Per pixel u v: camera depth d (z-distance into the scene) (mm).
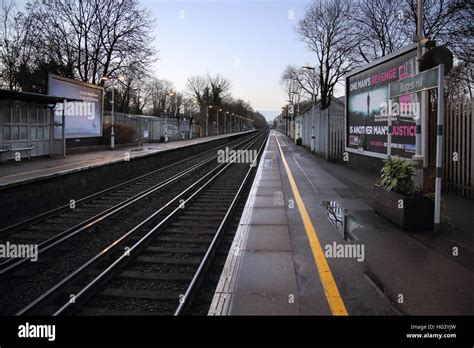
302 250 6211
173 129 51719
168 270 6566
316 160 23969
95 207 11883
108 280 6012
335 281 4902
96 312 4973
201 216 10523
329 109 22625
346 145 19125
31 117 18109
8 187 10516
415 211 6992
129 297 5438
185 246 7852
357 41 37156
